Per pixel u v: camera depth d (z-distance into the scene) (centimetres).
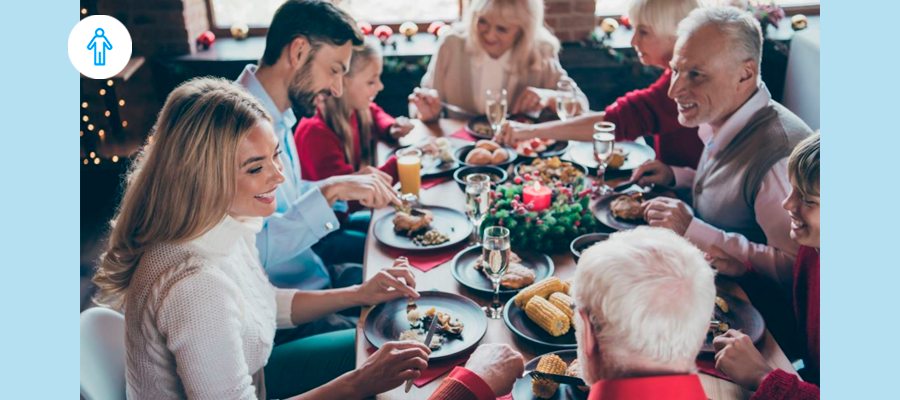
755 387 150
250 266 177
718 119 228
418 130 318
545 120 319
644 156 282
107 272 154
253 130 154
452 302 187
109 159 453
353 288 193
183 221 149
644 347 108
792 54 429
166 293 145
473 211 215
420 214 235
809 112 408
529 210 218
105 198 430
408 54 452
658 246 112
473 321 179
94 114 452
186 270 147
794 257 208
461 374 146
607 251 112
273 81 236
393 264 198
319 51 233
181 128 147
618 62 459
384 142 306
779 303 206
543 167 262
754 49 216
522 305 181
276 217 223
